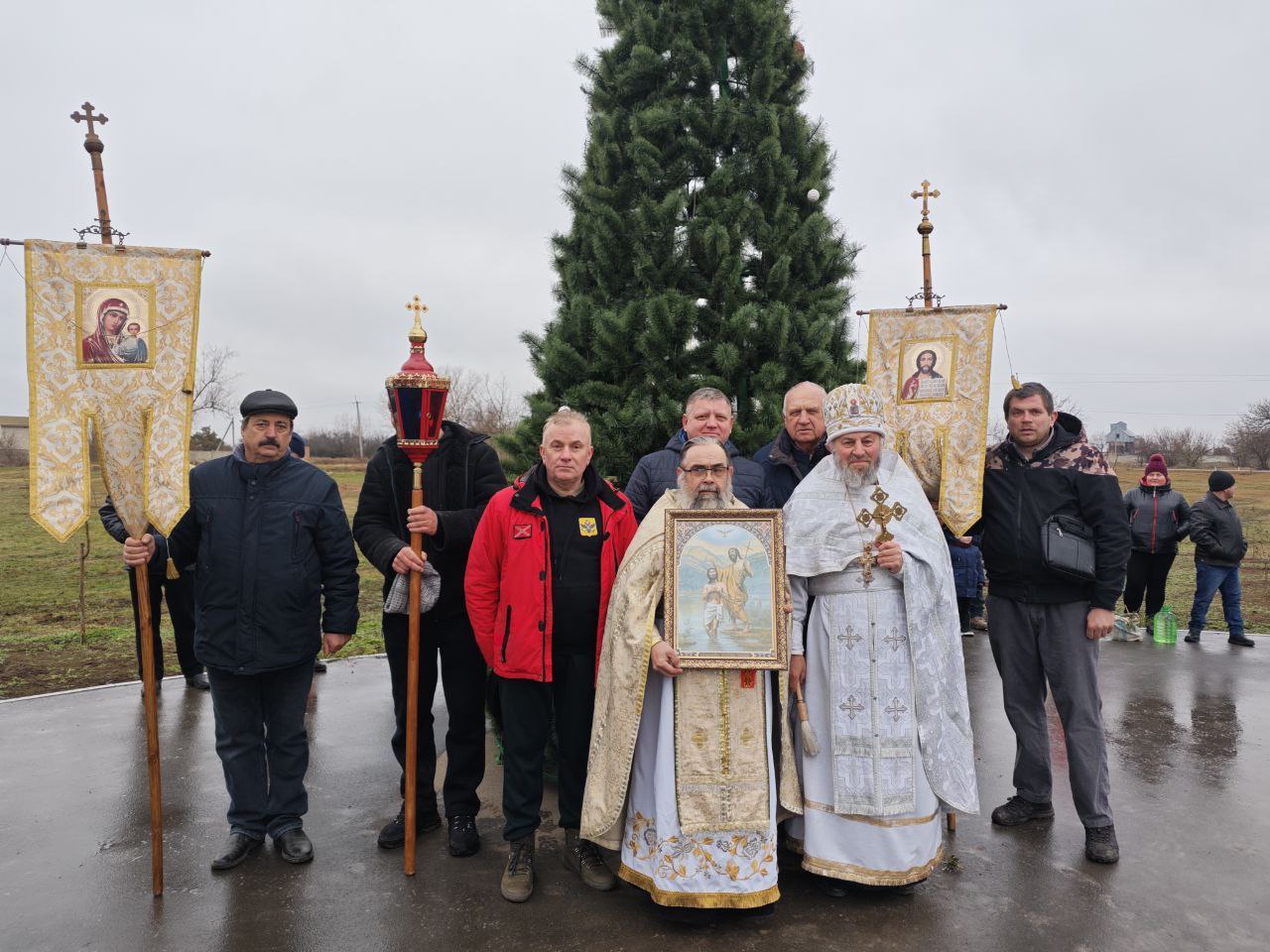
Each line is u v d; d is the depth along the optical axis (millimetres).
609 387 4785
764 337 4824
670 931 3186
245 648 3656
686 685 3221
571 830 3689
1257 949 3047
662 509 3447
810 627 3506
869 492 3473
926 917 3262
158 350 3477
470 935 3160
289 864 3723
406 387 3535
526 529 3484
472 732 3836
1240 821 4137
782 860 3760
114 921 3258
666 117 4891
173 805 4395
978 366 4074
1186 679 6961
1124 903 3357
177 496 3475
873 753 3318
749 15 4996
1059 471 3910
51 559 14602
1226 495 8352
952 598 3504
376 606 10766
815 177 5238
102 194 3457
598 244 4914
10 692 6555
